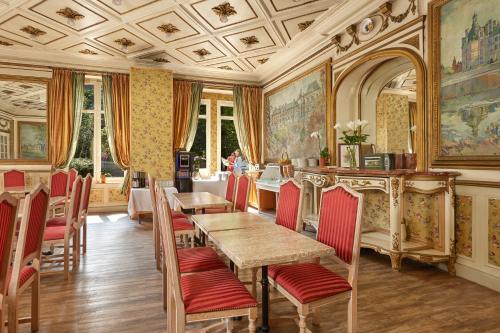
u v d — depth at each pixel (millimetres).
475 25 3174
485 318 2504
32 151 6727
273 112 7836
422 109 3756
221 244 1983
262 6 4664
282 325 2412
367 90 5461
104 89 7180
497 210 3055
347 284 2043
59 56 6727
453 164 3422
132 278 3375
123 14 4938
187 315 1705
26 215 2016
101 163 7914
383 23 4328
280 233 2262
